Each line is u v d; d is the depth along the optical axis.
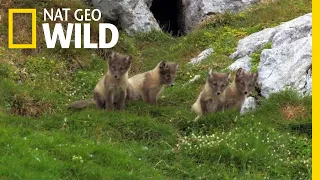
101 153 12.00
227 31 20.52
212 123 13.98
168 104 15.88
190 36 21.08
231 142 12.88
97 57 18.72
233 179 11.86
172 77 15.37
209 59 18.31
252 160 12.45
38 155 11.29
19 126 13.21
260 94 15.53
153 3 25.83
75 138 12.84
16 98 15.23
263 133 13.38
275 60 15.89
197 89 16.44
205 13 23.73
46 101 15.49
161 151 12.91
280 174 12.18
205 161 12.53
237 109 14.62
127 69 14.64
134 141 13.31
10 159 10.83
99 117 14.07
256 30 20.23
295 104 14.30
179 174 12.17
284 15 21.06
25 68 17.12
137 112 14.85
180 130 14.14
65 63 17.86
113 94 14.71
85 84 17.14
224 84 14.24
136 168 11.81
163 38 22.48
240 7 23.84
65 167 11.05
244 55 18.06
